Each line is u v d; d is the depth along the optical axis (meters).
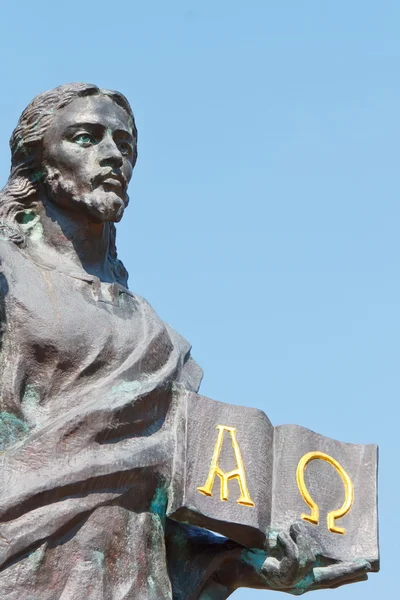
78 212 12.03
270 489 11.54
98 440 10.94
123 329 11.54
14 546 10.41
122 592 10.72
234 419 11.59
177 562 11.49
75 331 11.30
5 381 11.06
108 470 10.80
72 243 12.03
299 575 11.28
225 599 11.62
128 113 12.31
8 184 12.23
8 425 10.94
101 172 11.92
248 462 11.47
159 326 11.81
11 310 11.27
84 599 10.50
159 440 11.24
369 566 11.49
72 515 10.62
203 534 11.70
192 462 11.28
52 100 12.14
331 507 11.65
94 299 11.66
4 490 10.53
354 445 11.99
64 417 10.89
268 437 11.69
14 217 12.08
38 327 11.23
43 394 11.12
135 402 11.13
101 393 11.13
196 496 11.18
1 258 11.54
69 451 10.81
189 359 12.16
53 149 12.02
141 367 11.41
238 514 11.25
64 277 11.68
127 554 10.86
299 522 11.45
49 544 10.53
